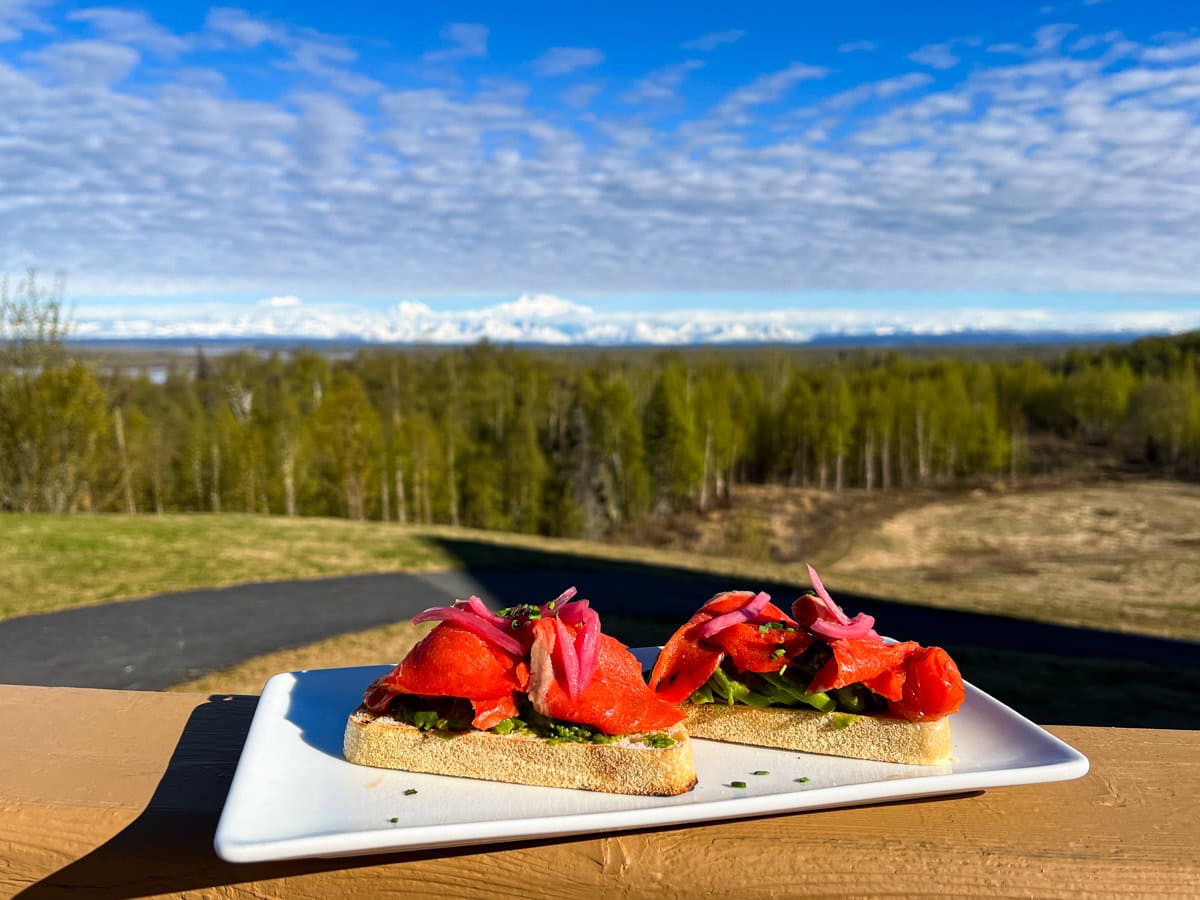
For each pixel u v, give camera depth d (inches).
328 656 411.2
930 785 50.2
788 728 60.9
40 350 1072.2
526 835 44.4
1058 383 3622.0
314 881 46.1
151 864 46.8
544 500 2239.2
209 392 2871.6
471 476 2228.1
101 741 56.8
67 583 553.3
